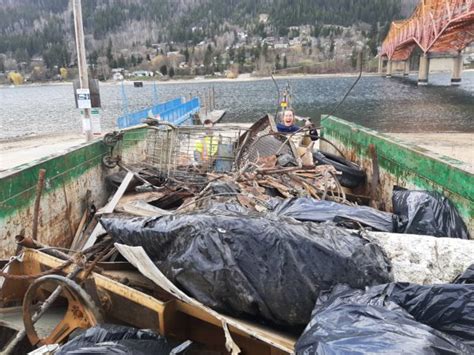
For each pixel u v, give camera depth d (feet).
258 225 8.50
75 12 30.09
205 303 8.46
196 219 8.91
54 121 115.44
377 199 18.03
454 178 11.94
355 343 5.86
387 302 6.85
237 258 8.20
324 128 28.25
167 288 8.66
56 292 9.43
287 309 8.00
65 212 15.34
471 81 267.80
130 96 214.90
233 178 16.21
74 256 10.30
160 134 20.98
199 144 21.08
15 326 9.81
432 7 185.37
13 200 12.05
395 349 5.60
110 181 19.16
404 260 8.43
